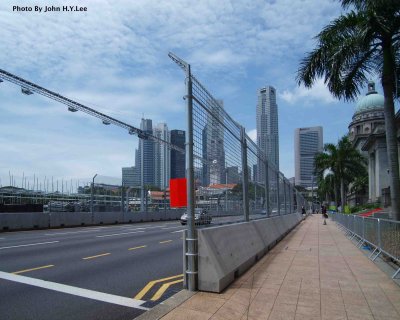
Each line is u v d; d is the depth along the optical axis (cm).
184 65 742
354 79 1555
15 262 1055
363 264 1013
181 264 1051
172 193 750
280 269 929
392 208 1369
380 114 8831
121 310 618
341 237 1900
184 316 555
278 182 1959
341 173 5138
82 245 1484
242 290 707
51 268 967
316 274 866
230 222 1053
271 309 594
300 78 1577
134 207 3853
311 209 8900
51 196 3027
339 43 1441
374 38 1421
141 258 1159
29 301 664
